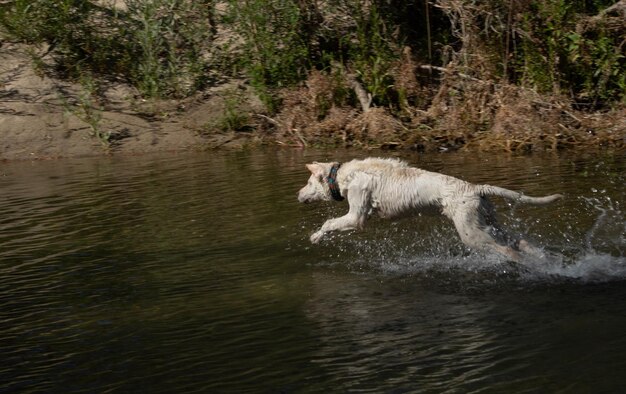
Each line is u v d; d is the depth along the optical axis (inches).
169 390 218.1
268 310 271.7
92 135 559.5
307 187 338.3
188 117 586.2
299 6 613.3
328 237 348.5
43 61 605.6
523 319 257.1
